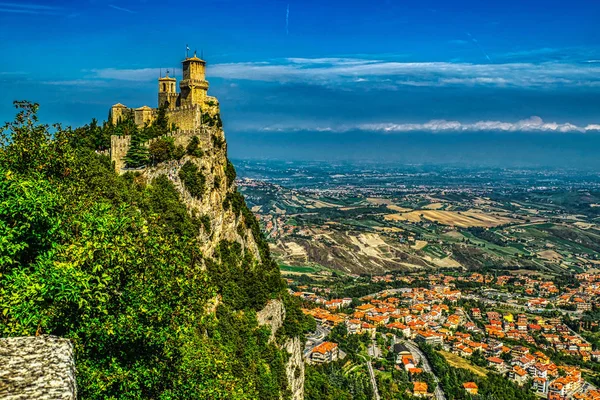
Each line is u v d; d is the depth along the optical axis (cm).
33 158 6169
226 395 5338
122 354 4459
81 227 4909
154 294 4694
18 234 4412
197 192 10369
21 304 3844
